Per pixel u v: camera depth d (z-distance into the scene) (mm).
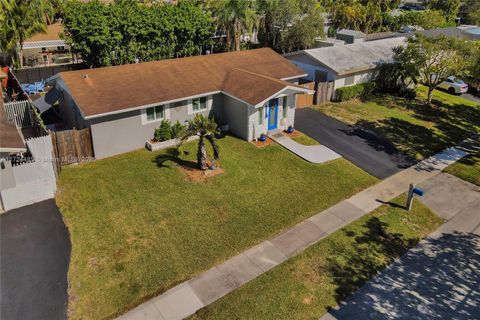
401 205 17906
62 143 19766
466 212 17578
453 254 14844
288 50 43094
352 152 22859
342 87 30969
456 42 28438
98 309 11805
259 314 11797
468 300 12750
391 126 26781
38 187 16812
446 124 27766
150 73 24156
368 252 14711
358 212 17219
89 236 14969
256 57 29156
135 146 22188
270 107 23766
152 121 22297
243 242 14945
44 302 11969
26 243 14430
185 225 15789
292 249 14695
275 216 16625
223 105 24891
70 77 22312
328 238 15383
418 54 29344
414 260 14438
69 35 35938
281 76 27109
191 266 13641
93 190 18016
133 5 37812
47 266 13391
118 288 12586
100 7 34312
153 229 15484
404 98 32594
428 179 20391
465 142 25125
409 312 12188
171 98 22109
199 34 40156
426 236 15852
